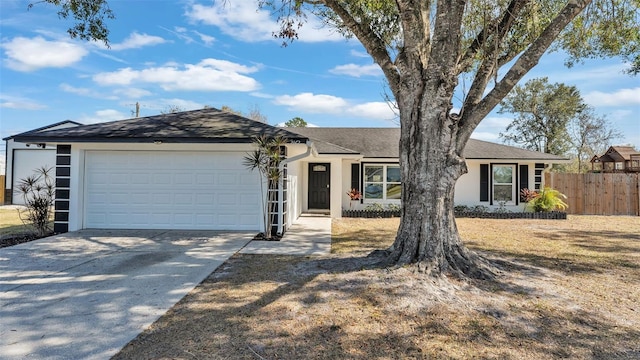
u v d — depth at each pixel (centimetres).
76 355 308
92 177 967
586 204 1619
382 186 1534
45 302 432
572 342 342
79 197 954
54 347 322
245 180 962
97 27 760
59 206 949
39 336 343
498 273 534
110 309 411
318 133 1755
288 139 875
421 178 519
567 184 1636
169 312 403
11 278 529
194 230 955
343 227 1131
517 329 366
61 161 952
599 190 1612
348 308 405
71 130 914
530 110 2839
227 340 336
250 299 440
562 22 490
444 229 519
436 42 509
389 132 1769
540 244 845
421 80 525
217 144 916
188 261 632
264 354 310
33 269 579
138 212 969
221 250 727
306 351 316
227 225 964
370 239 899
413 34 526
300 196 1523
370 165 1538
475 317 389
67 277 535
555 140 2806
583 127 2852
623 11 689
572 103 2731
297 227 1116
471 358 309
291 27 729
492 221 1310
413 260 514
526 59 500
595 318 398
